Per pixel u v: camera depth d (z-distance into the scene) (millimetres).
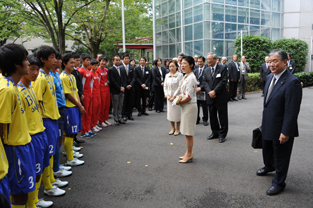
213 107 5305
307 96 10961
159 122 7191
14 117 2189
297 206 2801
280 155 3082
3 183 1850
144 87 7875
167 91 5855
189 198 3021
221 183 3395
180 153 4609
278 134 3059
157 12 19375
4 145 2188
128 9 14172
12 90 2109
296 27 18828
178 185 3357
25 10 10734
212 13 14938
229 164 4039
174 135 5816
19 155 2225
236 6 15945
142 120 7504
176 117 5727
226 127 5207
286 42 17469
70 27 14664
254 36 15414
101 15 13781
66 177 3668
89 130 5773
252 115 7770
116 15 14039
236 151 4645
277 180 3117
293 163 3988
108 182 3488
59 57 3576
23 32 12930
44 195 3172
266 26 17906
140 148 4922
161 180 3518
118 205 2898
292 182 3365
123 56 7250
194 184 3379
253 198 2996
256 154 4469
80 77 5031
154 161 4234
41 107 2984
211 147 4906
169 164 4094
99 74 6277
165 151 4730
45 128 2926
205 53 14984
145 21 16234
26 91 2514
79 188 3330
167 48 18469
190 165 4031
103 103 6523
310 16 18391
